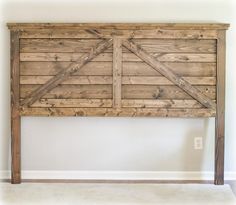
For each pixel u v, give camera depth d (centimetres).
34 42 368
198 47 365
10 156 399
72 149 398
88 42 366
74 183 385
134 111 369
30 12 390
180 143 396
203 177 397
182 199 341
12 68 369
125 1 388
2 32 391
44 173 399
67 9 389
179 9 388
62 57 368
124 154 398
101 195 350
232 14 387
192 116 370
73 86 370
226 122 395
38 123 397
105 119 396
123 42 364
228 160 397
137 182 389
